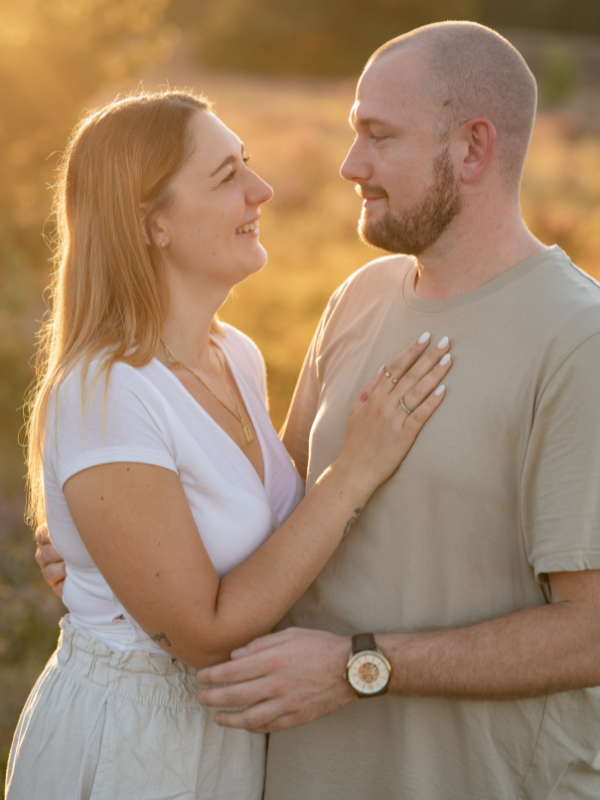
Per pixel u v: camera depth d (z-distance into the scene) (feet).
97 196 5.86
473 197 5.64
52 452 5.59
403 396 5.70
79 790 5.67
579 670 5.11
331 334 6.98
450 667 5.24
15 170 32.04
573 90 87.15
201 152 5.92
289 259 33.04
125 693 5.80
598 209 37.81
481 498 5.46
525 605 5.53
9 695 10.63
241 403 6.79
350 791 6.02
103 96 41.78
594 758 5.62
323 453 6.48
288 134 55.57
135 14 32.76
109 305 5.87
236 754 6.17
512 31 131.34
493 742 5.55
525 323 5.41
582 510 5.01
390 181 5.72
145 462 5.36
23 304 23.30
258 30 123.85
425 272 6.04
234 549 5.93
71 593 6.18
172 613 5.36
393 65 5.68
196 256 6.07
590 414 5.01
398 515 5.77
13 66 30.37
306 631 5.59
